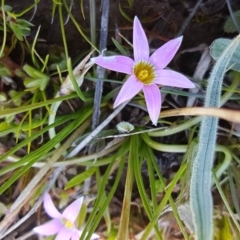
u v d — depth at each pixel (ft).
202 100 0.35
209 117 0.27
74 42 0.36
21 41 0.35
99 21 0.35
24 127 0.34
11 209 0.35
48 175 0.36
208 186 0.27
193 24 0.35
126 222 0.33
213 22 0.35
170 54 0.30
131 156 0.34
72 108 0.36
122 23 0.35
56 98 0.32
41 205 0.40
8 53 0.34
